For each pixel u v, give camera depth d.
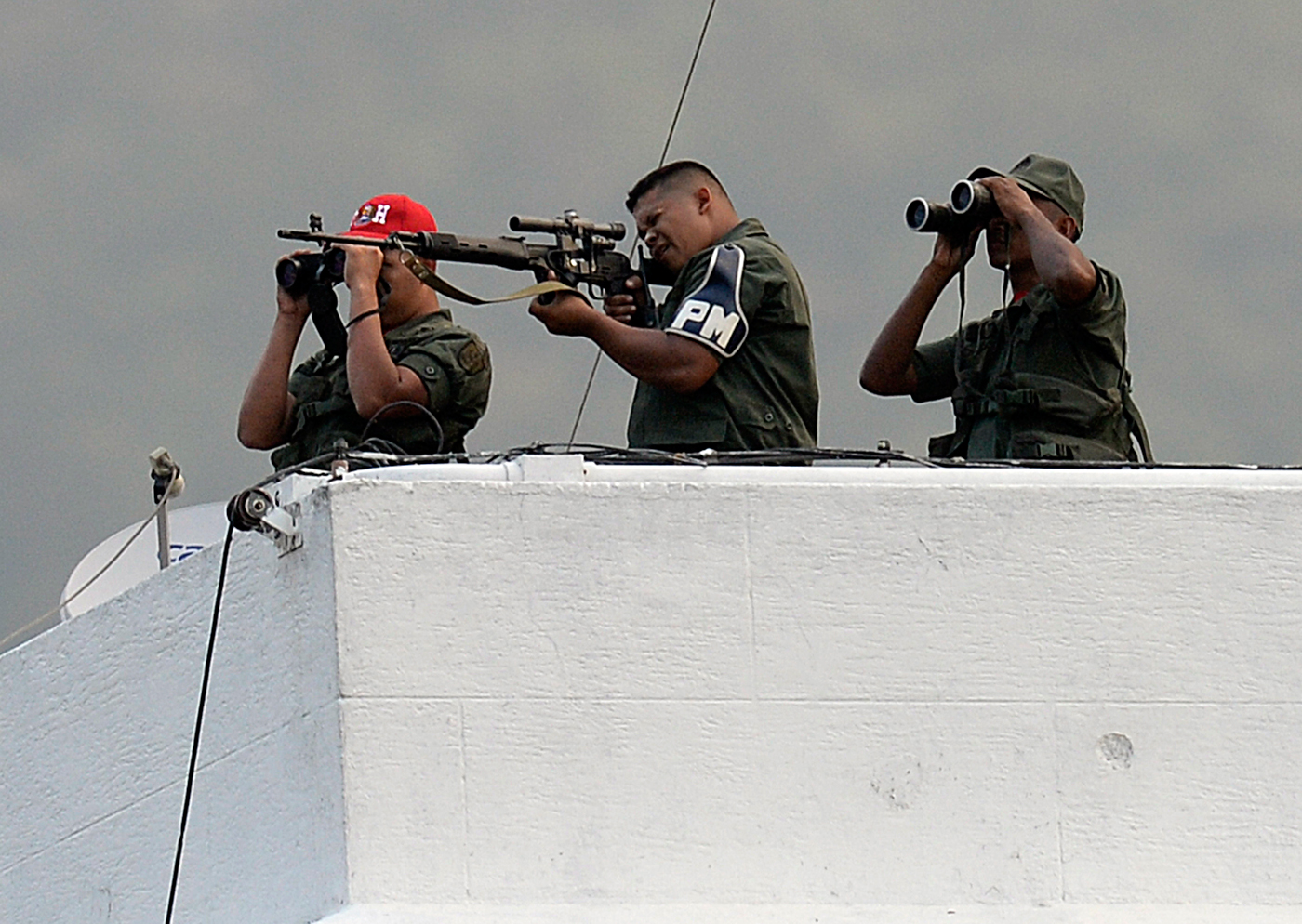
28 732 38.00
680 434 41.25
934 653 32.91
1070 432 40.56
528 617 32.38
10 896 37.66
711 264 41.41
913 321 42.44
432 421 40.72
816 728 32.62
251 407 43.47
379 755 31.95
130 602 36.56
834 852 32.41
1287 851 32.97
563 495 32.62
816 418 42.31
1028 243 40.69
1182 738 33.06
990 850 32.66
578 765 32.19
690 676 32.50
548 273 42.69
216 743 34.34
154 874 35.53
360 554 32.28
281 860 33.03
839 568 32.91
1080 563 33.25
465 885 31.80
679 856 32.19
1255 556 33.44
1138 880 32.78
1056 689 33.00
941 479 33.66
